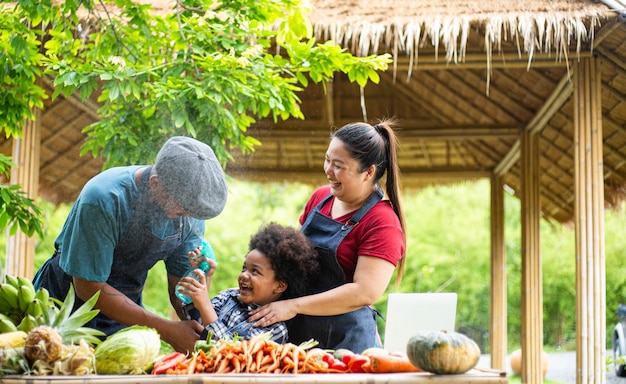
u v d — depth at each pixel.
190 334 2.50
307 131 7.89
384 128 2.72
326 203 2.82
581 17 4.75
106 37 4.19
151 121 3.95
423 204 16.81
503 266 8.21
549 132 7.05
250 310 2.59
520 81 6.54
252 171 4.08
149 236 2.60
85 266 2.53
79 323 2.09
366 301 2.52
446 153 8.45
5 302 2.14
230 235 14.52
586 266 4.98
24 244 5.02
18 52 3.81
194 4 4.17
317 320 2.59
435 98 7.54
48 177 6.77
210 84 3.75
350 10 5.01
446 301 2.84
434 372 1.87
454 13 4.89
